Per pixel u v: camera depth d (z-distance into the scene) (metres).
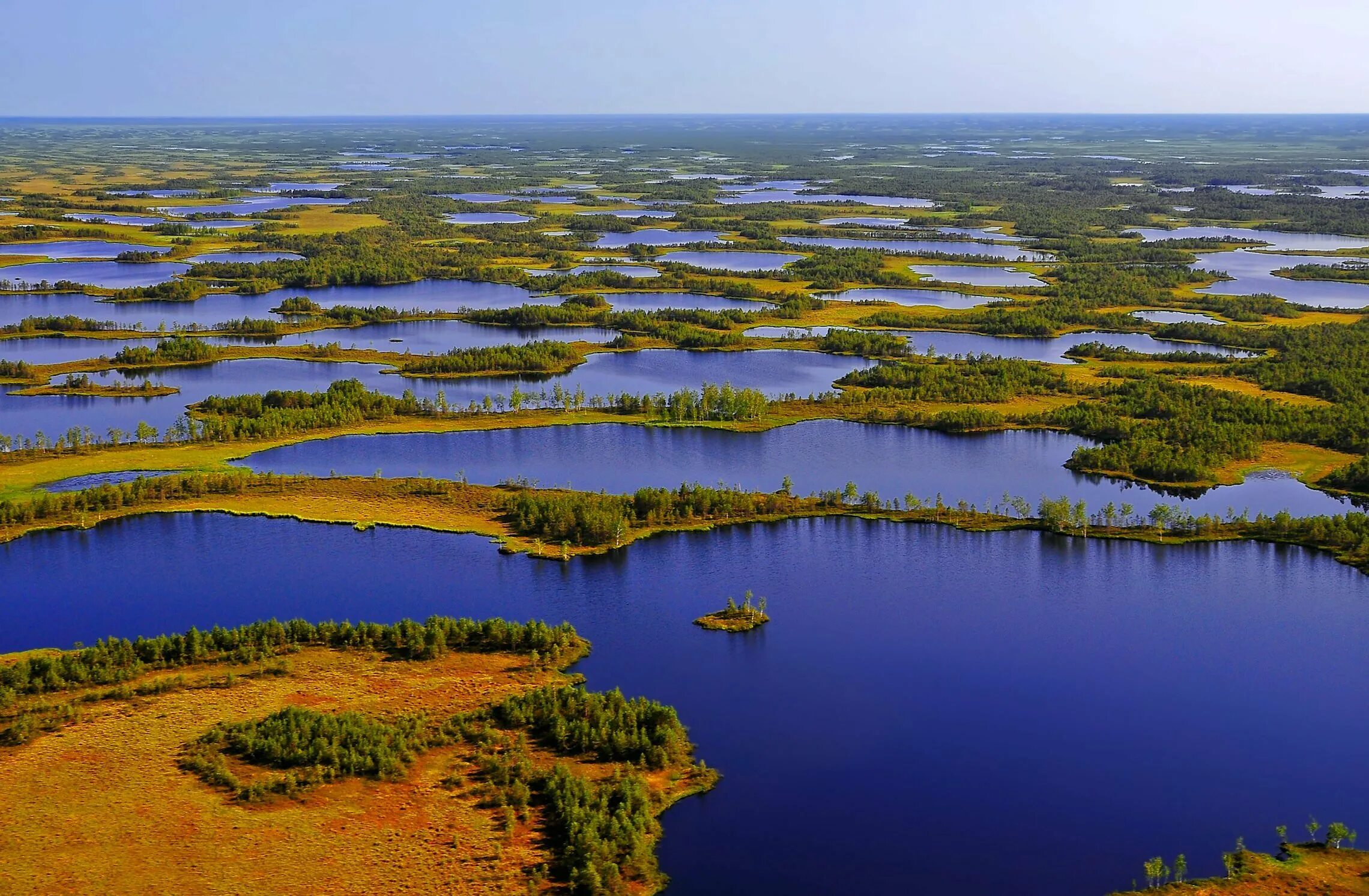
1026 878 120.62
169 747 134.25
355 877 112.62
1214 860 123.00
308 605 177.50
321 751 131.25
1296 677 160.12
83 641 165.50
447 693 149.75
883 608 180.38
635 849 119.62
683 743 142.25
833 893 117.75
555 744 138.38
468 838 119.44
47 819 119.88
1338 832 123.06
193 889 109.88
